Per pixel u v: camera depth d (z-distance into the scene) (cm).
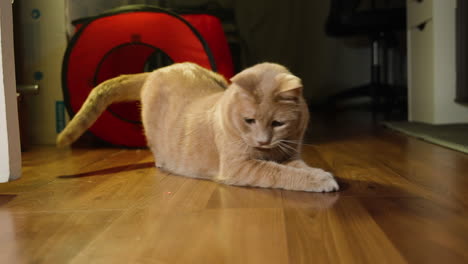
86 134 281
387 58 562
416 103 338
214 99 167
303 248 89
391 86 505
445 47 298
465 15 283
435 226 101
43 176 171
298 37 587
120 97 195
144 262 84
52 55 266
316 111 513
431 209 115
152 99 185
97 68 241
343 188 141
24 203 131
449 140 227
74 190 147
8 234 103
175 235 99
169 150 176
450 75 300
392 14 434
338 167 178
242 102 141
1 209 125
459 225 101
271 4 575
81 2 284
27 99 268
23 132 242
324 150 226
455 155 197
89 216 116
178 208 122
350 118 413
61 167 191
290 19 582
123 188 148
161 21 236
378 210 115
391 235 95
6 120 128
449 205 118
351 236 95
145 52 298
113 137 248
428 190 135
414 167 173
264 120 139
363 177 157
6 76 128
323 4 581
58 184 156
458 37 288
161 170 182
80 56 239
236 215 114
